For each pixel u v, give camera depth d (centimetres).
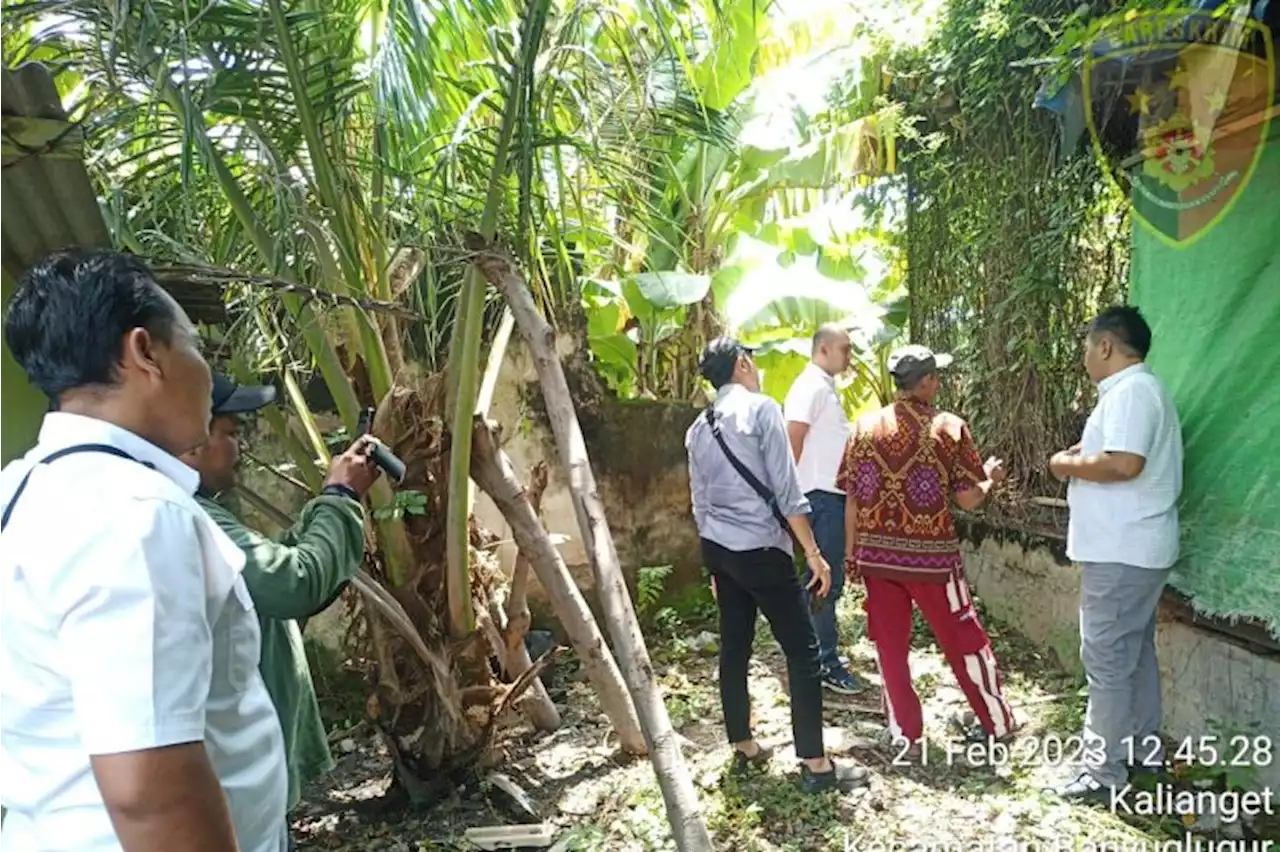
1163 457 303
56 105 190
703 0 345
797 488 322
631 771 359
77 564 108
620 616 264
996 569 502
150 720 105
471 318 313
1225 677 325
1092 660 312
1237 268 323
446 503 330
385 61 281
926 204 546
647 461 539
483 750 342
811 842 296
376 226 319
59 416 125
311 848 315
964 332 508
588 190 348
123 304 125
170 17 249
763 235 589
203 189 290
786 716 395
